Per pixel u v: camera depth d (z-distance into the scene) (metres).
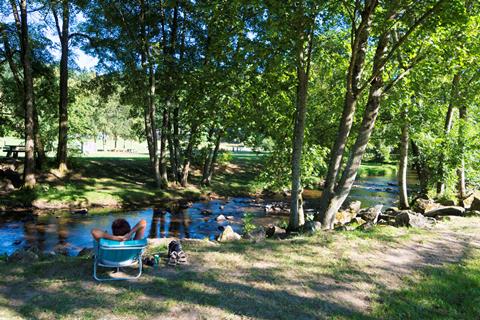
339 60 15.76
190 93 15.42
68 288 5.81
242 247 8.24
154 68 22.84
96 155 38.22
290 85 14.18
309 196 27.88
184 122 24.03
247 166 36.31
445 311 5.48
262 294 5.80
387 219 14.42
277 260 7.38
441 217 12.38
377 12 10.59
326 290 6.05
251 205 23.45
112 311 5.09
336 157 12.03
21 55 21.14
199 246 8.34
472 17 10.76
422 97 16.28
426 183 19.86
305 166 15.88
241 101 15.28
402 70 13.45
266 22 10.16
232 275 6.52
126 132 54.50
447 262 7.54
